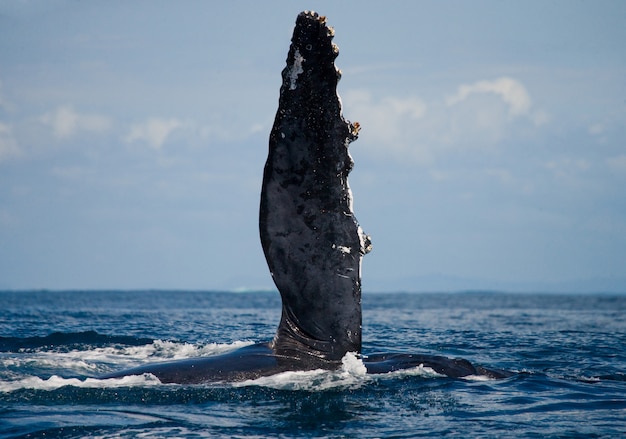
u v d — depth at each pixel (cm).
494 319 14438
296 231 4466
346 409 4116
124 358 5675
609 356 6881
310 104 4375
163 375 4547
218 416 3984
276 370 4512
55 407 4116
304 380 4469
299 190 4431
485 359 6600
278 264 4500
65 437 3672
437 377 4725
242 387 4381
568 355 6919
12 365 5119
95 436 3681
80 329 8838
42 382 4525
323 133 4391
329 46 4341
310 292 4516
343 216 4478
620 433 3812
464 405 4256
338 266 4500
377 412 4088
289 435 3709
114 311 14175
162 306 17950
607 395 4584
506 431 3825
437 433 3772
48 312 13188
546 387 4741
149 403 4178
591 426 3934
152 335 8006
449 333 9394
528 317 15975
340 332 4547
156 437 3662
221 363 4597
